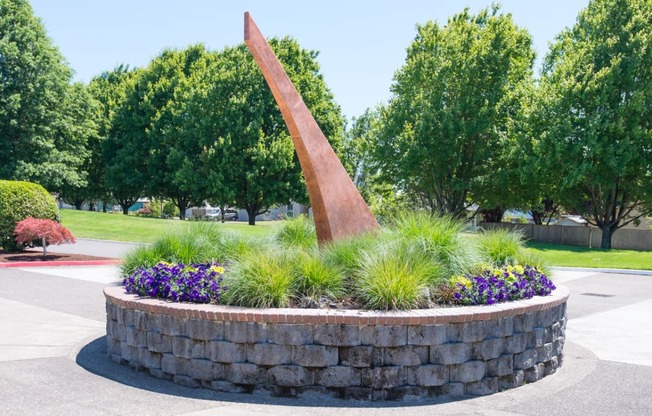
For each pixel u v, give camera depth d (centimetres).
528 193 3575
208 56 4503
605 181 2877
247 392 588
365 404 559
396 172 3634
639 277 1748
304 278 662
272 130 3891
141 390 590
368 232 866
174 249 912
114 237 2738
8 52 3378
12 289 1274
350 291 676
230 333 592
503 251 891
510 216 5503
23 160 3528
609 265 2044
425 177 3659
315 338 578
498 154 3453
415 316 575
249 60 3897
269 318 577
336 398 575
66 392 575
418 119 3478
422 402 570
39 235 1783
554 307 704
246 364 587
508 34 3372
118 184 4419
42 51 3603
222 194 3719
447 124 3319
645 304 1220
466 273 745
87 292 1245
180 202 4522
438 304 659
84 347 769
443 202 3672
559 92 2942
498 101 3378
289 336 579
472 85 3409
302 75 3891
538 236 3716
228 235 1008
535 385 642
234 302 639
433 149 3391
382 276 631
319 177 857
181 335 620
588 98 2809
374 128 4019
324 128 3934
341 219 873
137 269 820
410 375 580
